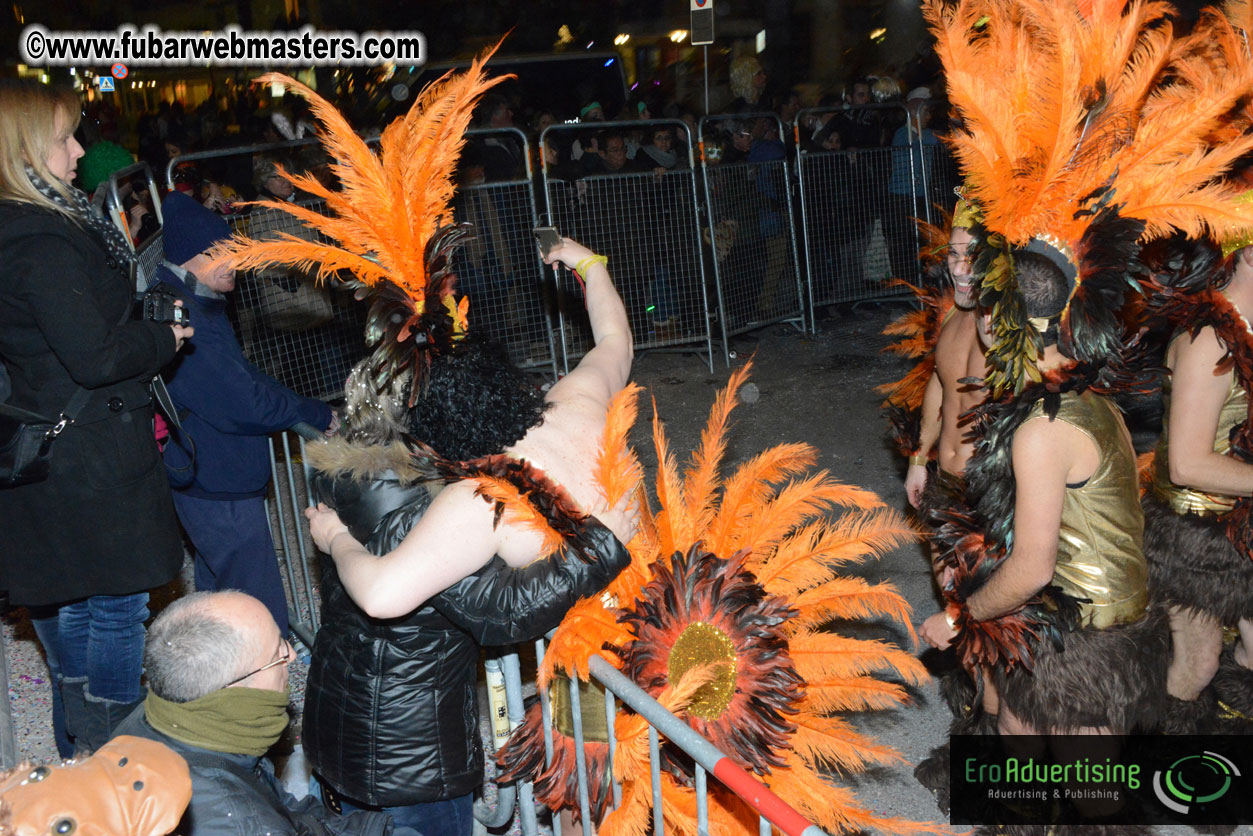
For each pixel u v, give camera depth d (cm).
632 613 209
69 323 236
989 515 224
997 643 234
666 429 643
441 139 199
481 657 362
